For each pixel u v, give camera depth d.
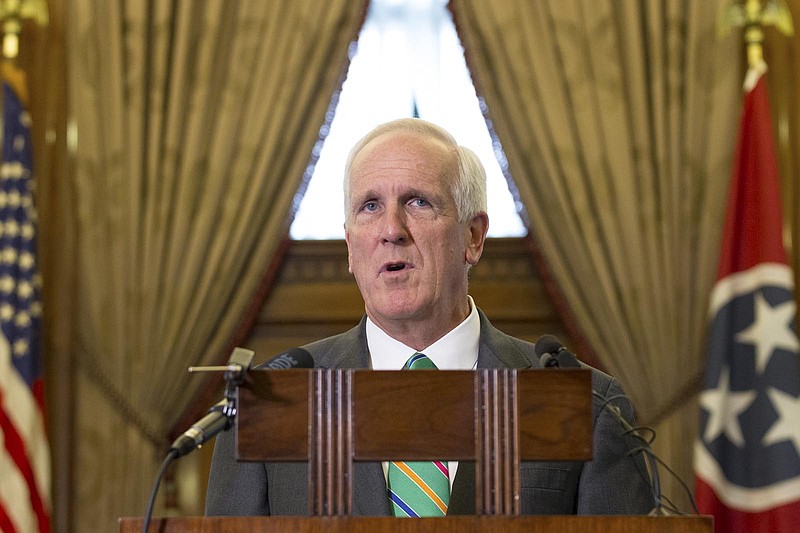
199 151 12.02
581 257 11.83
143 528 3.25
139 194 11.92
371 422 3.45
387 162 4.87
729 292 11.00
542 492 4.50
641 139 11.94
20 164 11.40
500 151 12.10
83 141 11.95
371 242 4.83
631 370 11.62
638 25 12.07
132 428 11.64
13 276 11.12
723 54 11.93
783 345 10.77
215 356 11.81
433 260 4.83
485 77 12.16
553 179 11.89
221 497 4.75
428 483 4.58
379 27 12.70
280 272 12.23
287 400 3.46
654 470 3.97
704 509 10.54
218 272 11.92
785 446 10.55
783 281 10.88
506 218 12.34
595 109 11.98
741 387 10.86
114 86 11.99
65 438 11.59
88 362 11.75
